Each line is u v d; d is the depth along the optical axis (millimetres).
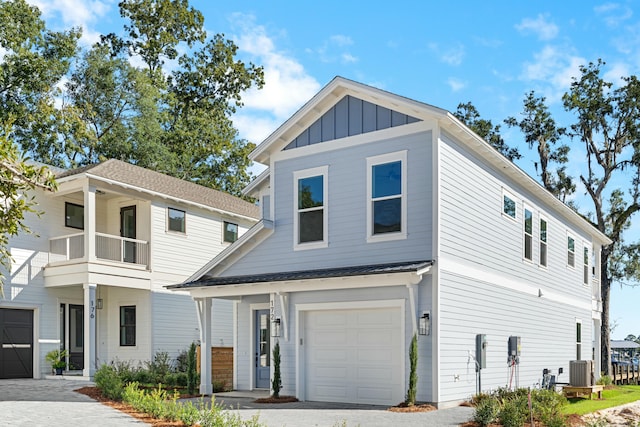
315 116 18328
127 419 12141
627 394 22672
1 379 22453
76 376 23172
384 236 16656
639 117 36094
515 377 19734
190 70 48406
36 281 23969
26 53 33688
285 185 18719
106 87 39969
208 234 28891
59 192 24438
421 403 15242
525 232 21719
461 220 17000
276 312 17859
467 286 16984
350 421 12992
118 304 26484
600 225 37656
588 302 29141
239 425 11555
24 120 34469
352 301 16656
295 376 17359
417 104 16203
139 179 26172
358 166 17391
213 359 20453
